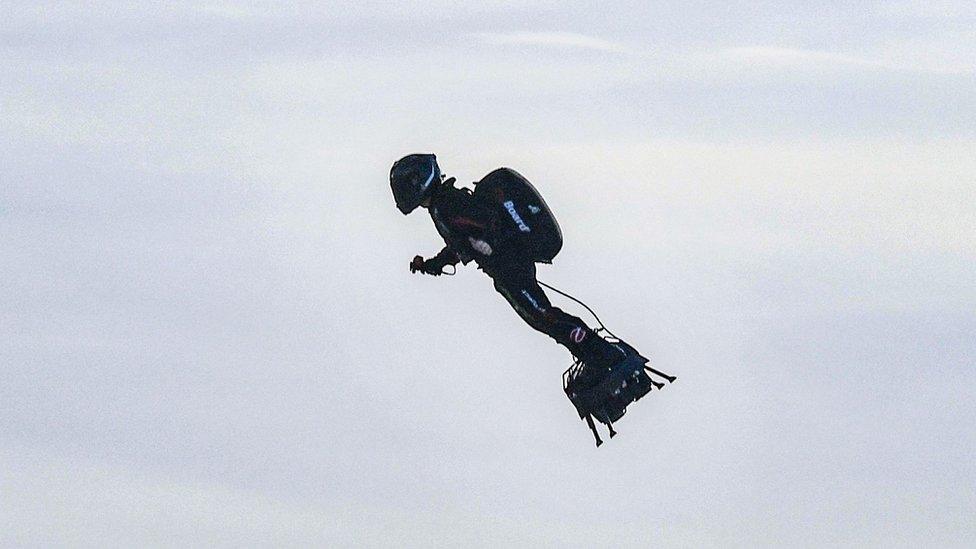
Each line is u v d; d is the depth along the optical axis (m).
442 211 28.06
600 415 28.64
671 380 28.66
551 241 28.27
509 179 28.14
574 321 28.44
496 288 28.77
